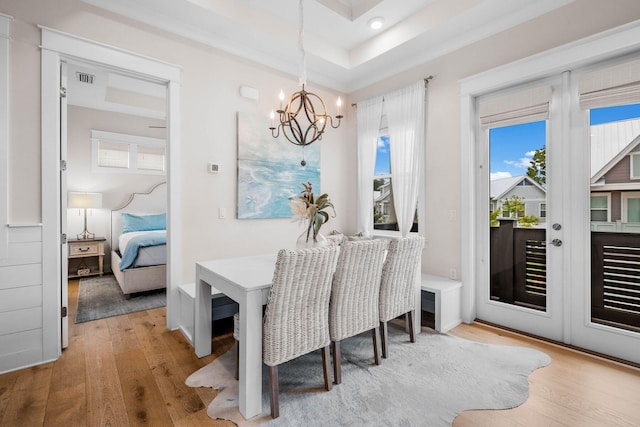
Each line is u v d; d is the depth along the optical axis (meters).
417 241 2.36
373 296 2.11
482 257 2.92
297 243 2.43
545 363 2.13
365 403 1.72
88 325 2.83
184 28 2.74
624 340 2.15
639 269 2.11
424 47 3.12
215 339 2.58
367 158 3.87
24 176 2.09
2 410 1.65
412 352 2.32
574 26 2.27
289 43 3.09
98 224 4.98
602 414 1.62
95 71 3.75
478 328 2.78
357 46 3.52
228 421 1.59
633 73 2.04
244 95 3.12
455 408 1.68
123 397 1.77
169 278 2.71
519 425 1.54
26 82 2.09
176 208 2.73
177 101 2.72
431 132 3.20
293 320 1.69
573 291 2.38
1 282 2.01
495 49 2.70
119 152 5.15
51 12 2.17
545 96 2.45
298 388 1.88
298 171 3.64
